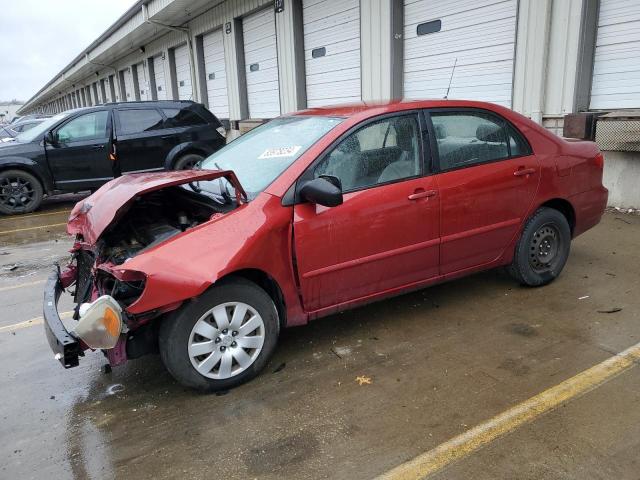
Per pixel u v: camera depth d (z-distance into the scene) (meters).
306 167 3.22
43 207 10.20
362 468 2.41
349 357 3.43
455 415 2.75
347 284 3.41
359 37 10.45
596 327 3.64
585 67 6.87
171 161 9.53
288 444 2.61
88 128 9.28
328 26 11.30
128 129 9.36
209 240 2.93
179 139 9.62
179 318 2.89
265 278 3.23
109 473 2.49
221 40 16.20
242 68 15.20
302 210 3.17
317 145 3.30
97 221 3.15
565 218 4.36
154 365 3.51
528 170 4.02
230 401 3.01
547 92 7.30
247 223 3.03
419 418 2.75
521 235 4.16
